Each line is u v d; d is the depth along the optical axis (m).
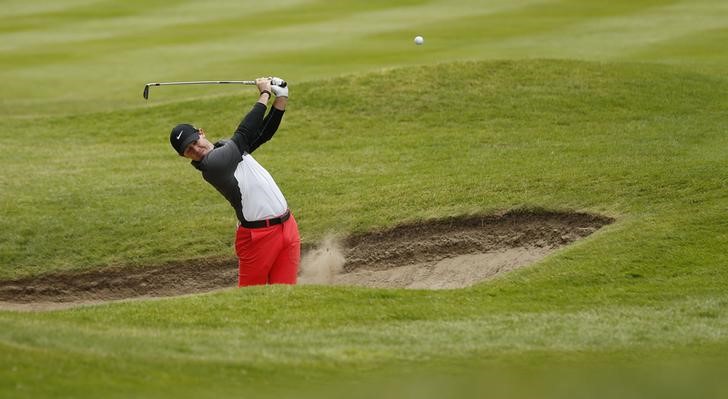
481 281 38.28
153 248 45.19
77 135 64.69
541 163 49.84
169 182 53.44
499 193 45.31
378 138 59.12
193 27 102.25
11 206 50.12
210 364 23.23
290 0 117.75
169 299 32.34
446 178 49.03
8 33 103.25
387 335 27.66
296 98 65.62
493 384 22.42
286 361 24.19
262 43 91.19
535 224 42.59
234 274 43.59
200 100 68.38
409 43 87.44
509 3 107.69
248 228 32.62
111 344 24.47
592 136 55.25
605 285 34.56
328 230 44.94
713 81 64.44
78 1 121.88
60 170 56.59
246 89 70.06
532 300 33.00
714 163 45.53
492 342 26.91
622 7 101.31
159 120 66.00
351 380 22.72
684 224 39.16
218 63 83.31
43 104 74.25
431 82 66.19
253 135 32.75
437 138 57.94
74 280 43.78
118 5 118.25
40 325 26.47
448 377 23.14
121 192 52.06
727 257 36.22
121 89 77.50
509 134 57.38
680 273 35.28
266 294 31.97
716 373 23.67
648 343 26.94
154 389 20.66
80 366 21.73
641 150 50.50
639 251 37.16
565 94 63.09
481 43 85.88
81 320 29.22
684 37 83.38
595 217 41.78
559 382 22.72
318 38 92.12
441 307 31.64
